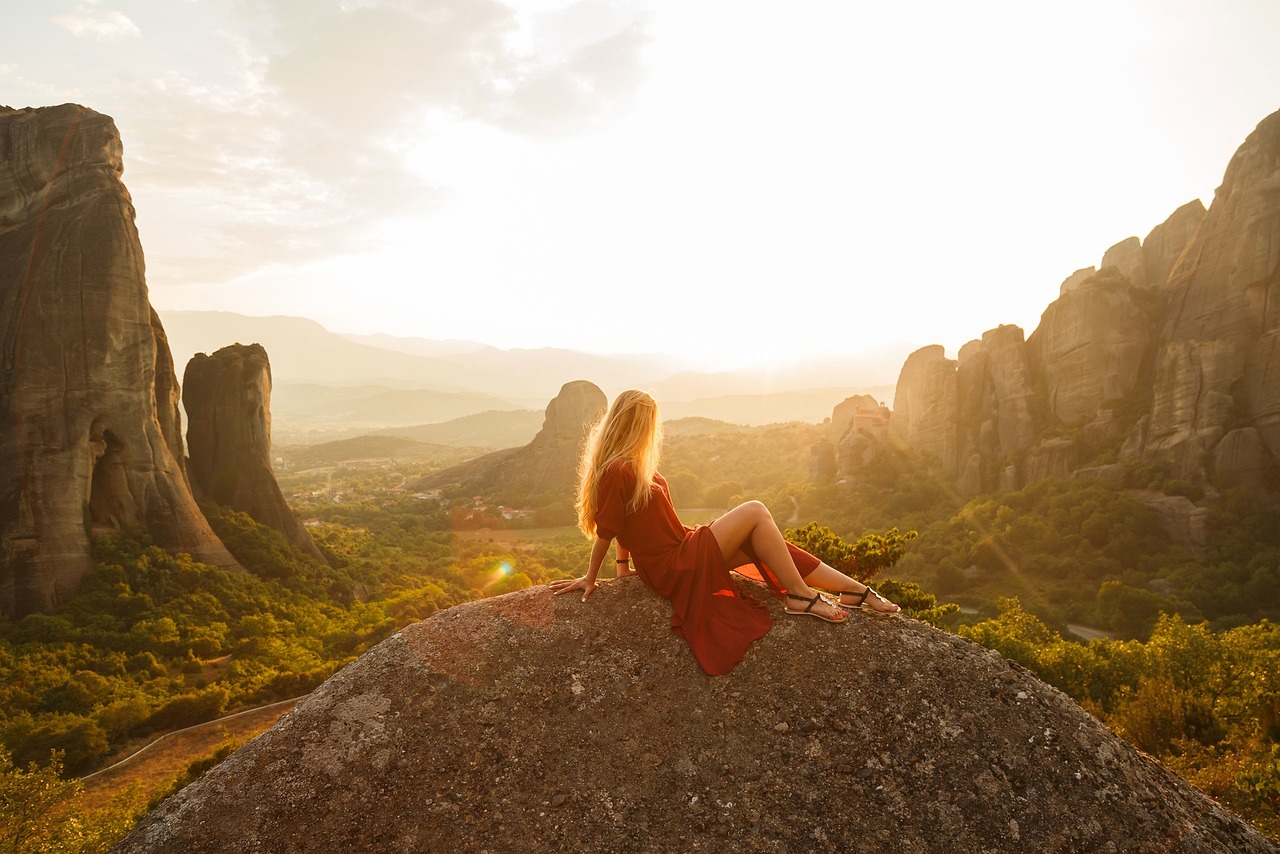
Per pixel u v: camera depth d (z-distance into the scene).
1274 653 24.48
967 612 63.41
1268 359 73.44
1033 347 98.50
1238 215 82.06
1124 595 58.31
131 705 38.34
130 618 52.56
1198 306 83.25
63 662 45.59
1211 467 72.19
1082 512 73.44
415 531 124.38
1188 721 19.72
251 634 54.78
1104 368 89.25
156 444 62.78
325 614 65.12
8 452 54.31
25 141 61.34
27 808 20.70
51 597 52.38
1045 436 90.19
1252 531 64.94
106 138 64.38
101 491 59.44
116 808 27.70
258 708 42.50
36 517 53.72
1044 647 34.41
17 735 35.16
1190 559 65.19
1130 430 81.81
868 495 100.19
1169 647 29.66
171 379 69.00
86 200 61.19
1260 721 18.33
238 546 69.81
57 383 56.78
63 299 57.84
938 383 103.50
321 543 85.06
